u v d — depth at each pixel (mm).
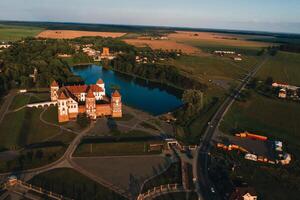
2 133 165750
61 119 185375
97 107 195000
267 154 153000
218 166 138500
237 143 165000
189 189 120062
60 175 126312
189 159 144125
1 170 127750
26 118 189500
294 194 120375
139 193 115625
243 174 133500
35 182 120438
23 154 142125
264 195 118562
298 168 141250
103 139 163000
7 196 111125
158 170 133125
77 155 143250
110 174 128375
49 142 157625
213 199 114312
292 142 170750
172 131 178000
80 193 114562
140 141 158125
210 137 171375
